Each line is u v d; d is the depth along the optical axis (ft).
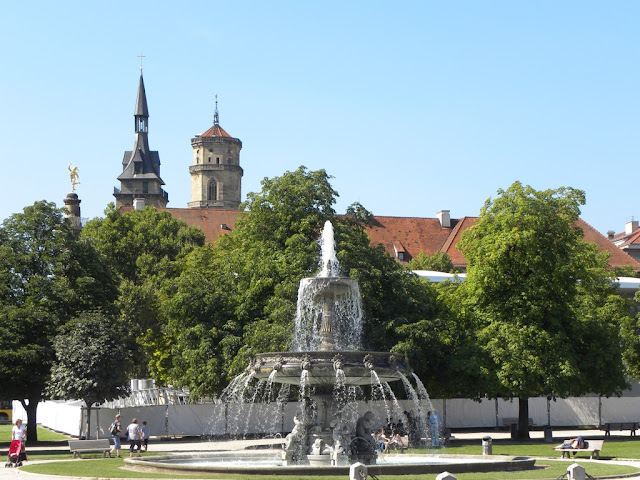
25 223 165.78
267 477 80.23
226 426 181.47
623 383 171.22
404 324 166.40
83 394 142.41
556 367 163.32
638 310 264.52
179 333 180.96
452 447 139.54
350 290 94.22
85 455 125.80
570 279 171.83
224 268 186.70
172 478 81.82
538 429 200.13
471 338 170.09
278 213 179.01
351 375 88.28
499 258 169.07
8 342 148.05
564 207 175.22
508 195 174.81
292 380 92.22
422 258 310.04
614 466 98.12
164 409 178.09
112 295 174.91
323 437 92.32
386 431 146.92
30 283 159.22
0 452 133.28
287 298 163.53
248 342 163.12
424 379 174.09
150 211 318.04
